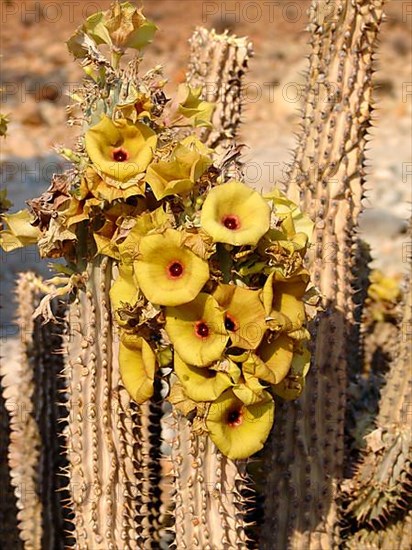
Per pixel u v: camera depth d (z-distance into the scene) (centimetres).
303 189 266
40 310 217
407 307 288
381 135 1012
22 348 325
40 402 313
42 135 998
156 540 282
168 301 189
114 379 222
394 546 288
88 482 229
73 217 205
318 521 271
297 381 212
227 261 199
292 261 197
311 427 265
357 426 295
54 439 317
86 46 212
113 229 206
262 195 210
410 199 789
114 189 199
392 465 272
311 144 265
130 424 227
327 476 271
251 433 203
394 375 285
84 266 216
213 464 214
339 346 266
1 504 286
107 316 217
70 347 223
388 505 279
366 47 259
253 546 289
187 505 219
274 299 203
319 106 264
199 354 192
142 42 213
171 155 198
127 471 230
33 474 316
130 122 203
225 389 196
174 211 202
